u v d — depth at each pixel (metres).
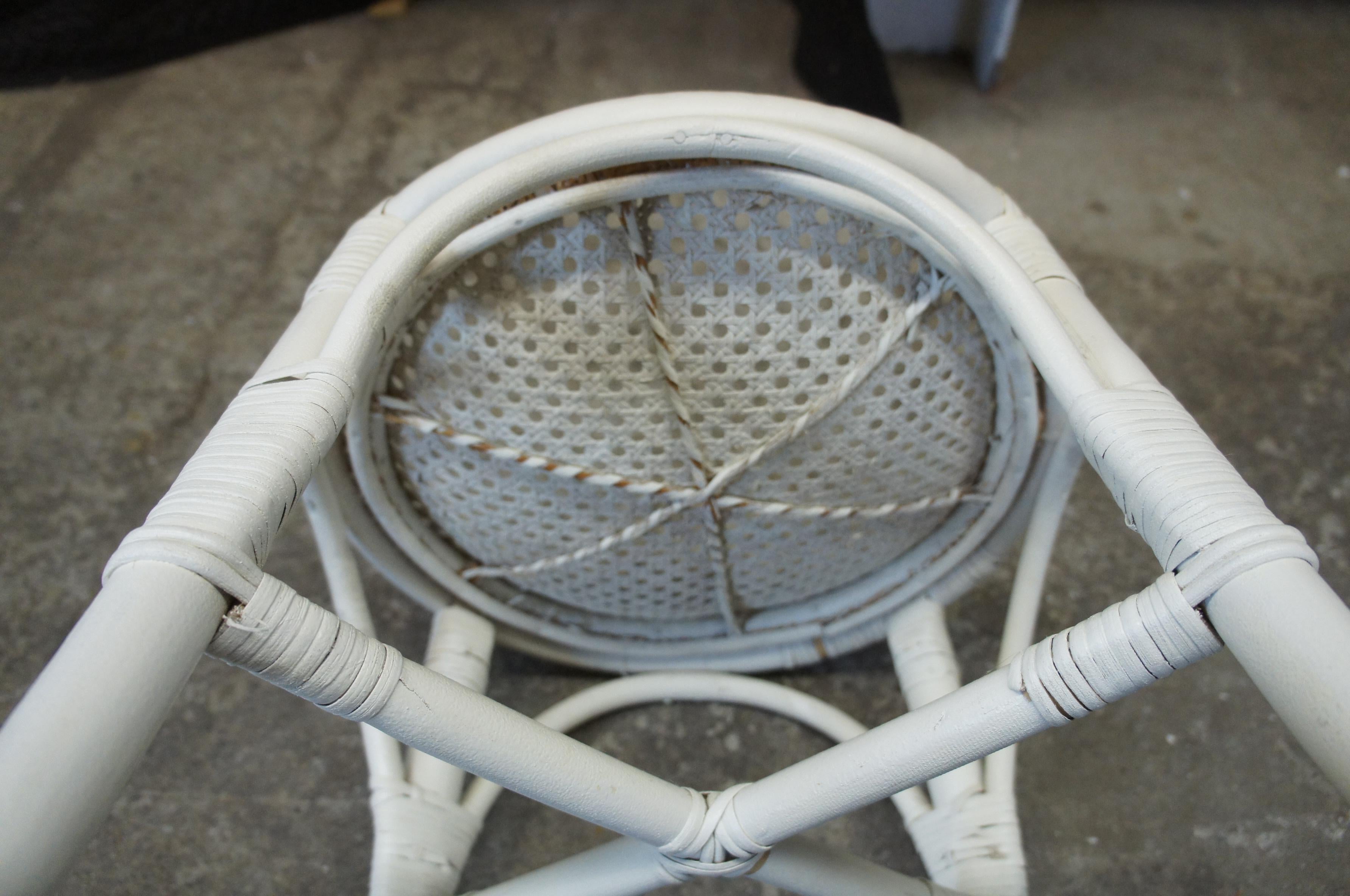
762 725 1.00
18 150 1.65
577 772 0.48
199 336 1.38
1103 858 0.90
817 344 0.61
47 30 1.75
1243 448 1.21
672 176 0.54
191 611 0.36
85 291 1.43
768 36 1.89
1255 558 0.37
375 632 1.08
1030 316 0.50
